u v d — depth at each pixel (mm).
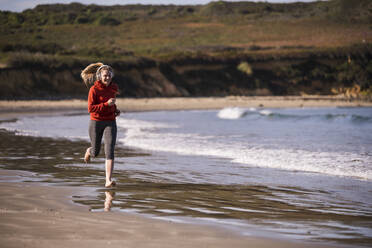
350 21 135750
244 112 38688
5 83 62562
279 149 16078
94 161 12578
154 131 24656
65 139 19750
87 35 135000
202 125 29484
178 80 82188
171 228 5754
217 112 47312
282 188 9133
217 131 24562
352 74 89250
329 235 5719
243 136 21453
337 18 141250
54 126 27609
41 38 124000
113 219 6137
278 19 157625
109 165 8820
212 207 7285
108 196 7859
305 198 8180
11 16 148625
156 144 17781
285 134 22625
